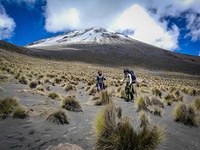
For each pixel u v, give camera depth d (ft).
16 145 5.23
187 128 10.30
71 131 7.45
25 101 12.39
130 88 20.56
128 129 5.58
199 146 7.09
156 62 234.99
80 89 29.89
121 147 5.41
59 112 9.07
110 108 6.87
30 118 8.46
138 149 5.33
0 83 19.90
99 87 25.31
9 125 6.98
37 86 20.98
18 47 176.65
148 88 42.42
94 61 205.46
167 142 7.02
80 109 12.71
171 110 16.74
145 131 5.72
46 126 7.61
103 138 5.78
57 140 6.17
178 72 186.60
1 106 8.23
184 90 41.60
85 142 6.28
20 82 24.72
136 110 14.97
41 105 11.99
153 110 15.08
